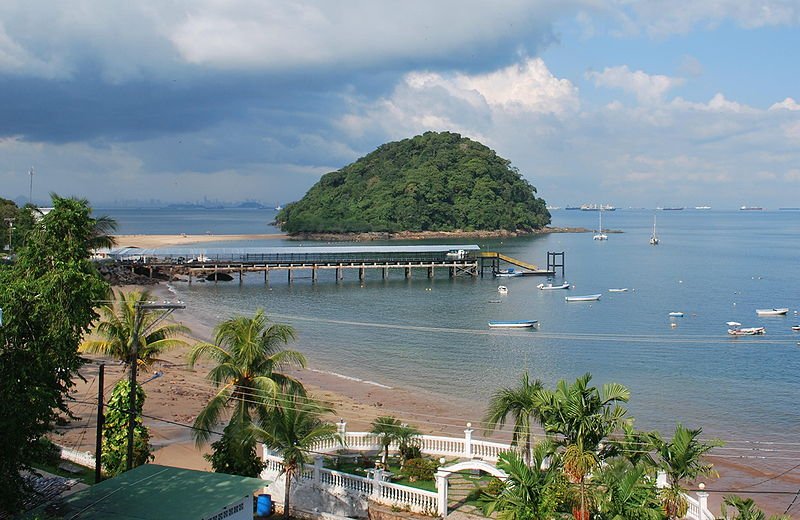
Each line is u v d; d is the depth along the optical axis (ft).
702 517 96.43
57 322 81.76
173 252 452.76
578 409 78.18
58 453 120.88
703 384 209.97
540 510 74.23
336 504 104.17
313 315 337.72
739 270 556.92
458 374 224.74
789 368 230.07
